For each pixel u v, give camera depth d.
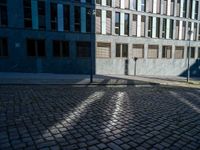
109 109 7.21
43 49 21.53
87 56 23.61
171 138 4.68
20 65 20.75
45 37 21.39
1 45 20.03
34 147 3.96
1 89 10.79
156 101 9.06
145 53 27.55
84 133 4.80
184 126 5.59
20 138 4.37
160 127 5.44
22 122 5.43
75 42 22.78
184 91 13.34
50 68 21.97
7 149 3.84
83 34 23.09
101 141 4.38
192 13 31.48
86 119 5.91
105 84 15.09
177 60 30.75
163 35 29.17
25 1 20.30
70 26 22.38
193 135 4.91
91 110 6.96
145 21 27.11
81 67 23.38
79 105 7.66
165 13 28.81
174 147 4.20
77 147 4.04
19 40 20.44
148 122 5.85
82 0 22.62
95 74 23.94
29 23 20.73
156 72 28.92
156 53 28.69
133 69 26.73
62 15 21.92
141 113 6.83
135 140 4.51
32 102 7.84
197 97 10.74
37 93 9.94
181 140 4.58
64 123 5.47
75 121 5.68
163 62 29.33
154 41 28.14
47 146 4.02
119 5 24.84
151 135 4.84
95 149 3.98
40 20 21.11
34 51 21.17
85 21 23.05
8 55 20.30
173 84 18.17
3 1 19.62
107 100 8.84
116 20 24.97
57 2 21.52
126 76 23.17
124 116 6.39
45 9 21.08
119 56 25.62
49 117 5.96
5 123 5.30
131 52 26.34
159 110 7.35
